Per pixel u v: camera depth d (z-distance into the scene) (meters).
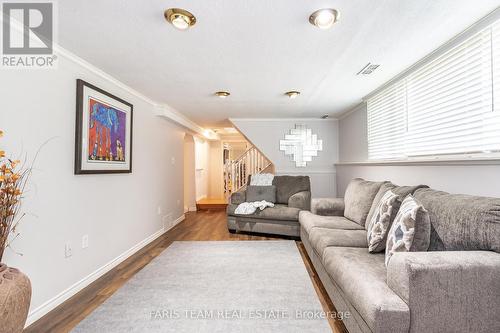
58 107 1.99
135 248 3.15
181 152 5.07
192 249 3.21
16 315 1.25
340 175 4.98
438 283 1.12
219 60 2.31
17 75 1.66
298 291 2.10
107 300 1.97
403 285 1.16
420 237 1.45
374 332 1.13
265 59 2.30
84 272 2.24
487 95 1.69
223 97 3.53
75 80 2.17
